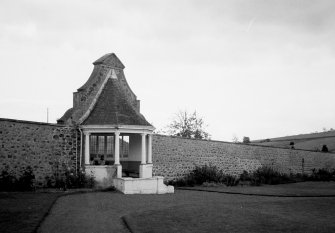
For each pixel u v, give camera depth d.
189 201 19.61
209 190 26.05
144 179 22.25
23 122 20.97
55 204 16.17
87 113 24.20
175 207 17.17
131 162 26.23
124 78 26.97
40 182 21.55
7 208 14.50
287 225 14.10
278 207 18.88
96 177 22.95
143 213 15.20
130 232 11.99
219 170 32.41
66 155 22.81
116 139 23.02
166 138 28.64
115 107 24.11
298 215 16.56
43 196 18.06
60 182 21.83
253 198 22.52
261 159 37.44
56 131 22.48
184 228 12.97
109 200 18.25
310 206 19.56
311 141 83.00
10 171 20.28
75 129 23.39
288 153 41.19
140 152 25.91
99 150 24.92
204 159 31.41
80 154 23.39
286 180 37.94
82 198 18.41
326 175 43.91
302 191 28.17
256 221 14.69
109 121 23.09
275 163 39.19
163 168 28.20
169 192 23.34
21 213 13.62
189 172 30.08
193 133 62.50
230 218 15.10
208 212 16.23
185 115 63.31
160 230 12.44
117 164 22.89
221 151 33.03
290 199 22.61
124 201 18.22
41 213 13.69
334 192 27.80
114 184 22.62
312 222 14.85
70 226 12.26
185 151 29.95
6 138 20.22
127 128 23.30
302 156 43.31
